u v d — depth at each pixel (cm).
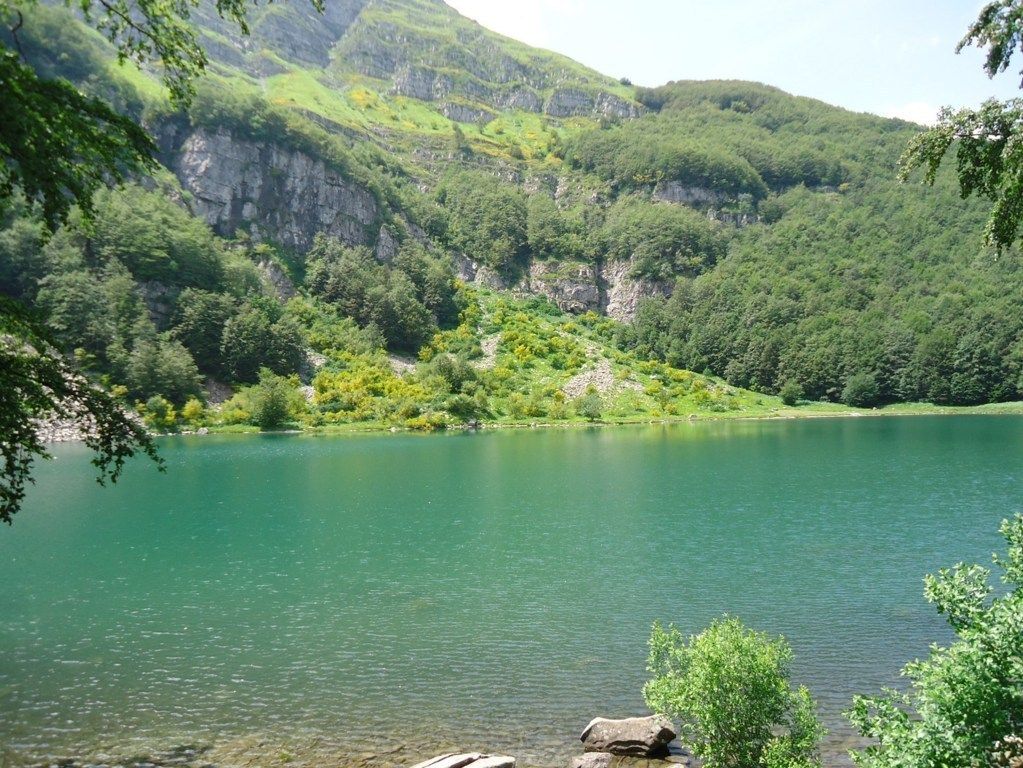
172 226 15288
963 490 5425
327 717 1898
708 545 3853
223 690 2077
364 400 13638
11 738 1781
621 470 7131
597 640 2462
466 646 2423
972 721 980
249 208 19600
